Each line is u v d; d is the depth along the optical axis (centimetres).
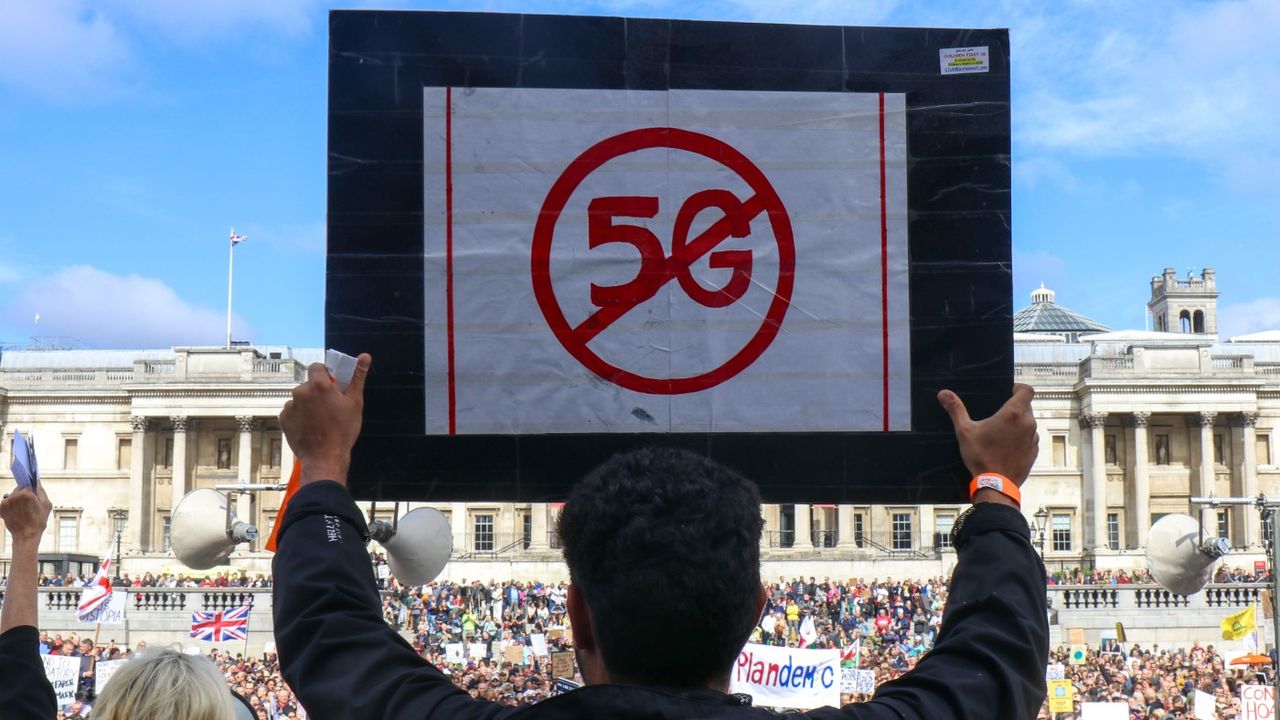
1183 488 9369
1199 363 9250
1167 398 9206
